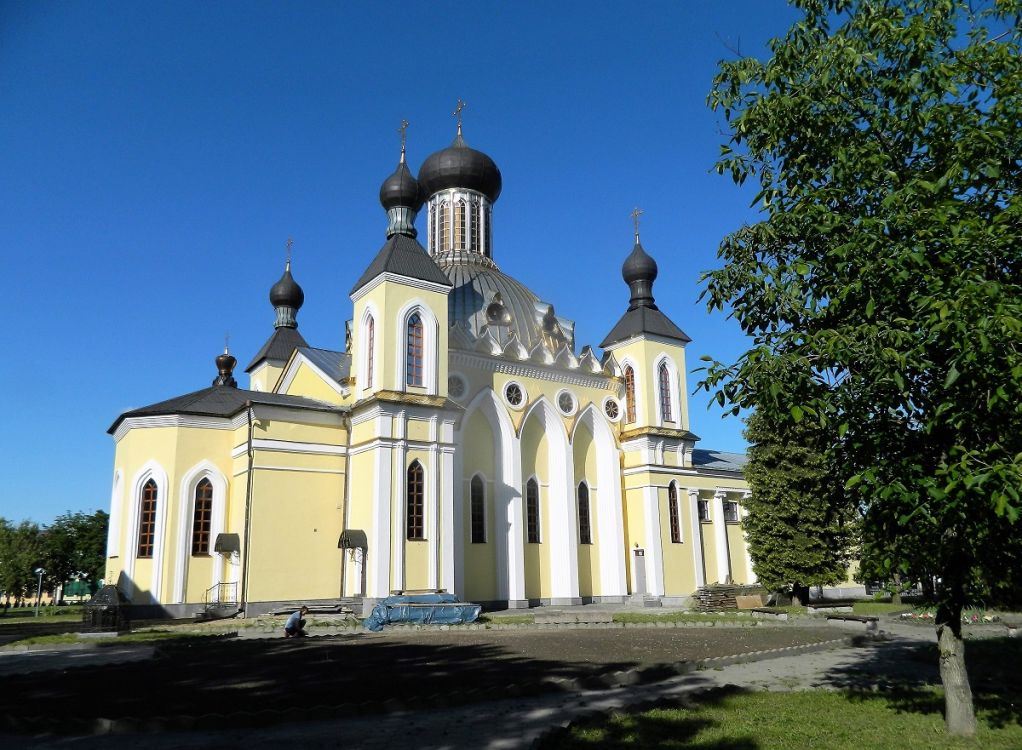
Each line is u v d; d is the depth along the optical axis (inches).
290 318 2276.1
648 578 1806.1
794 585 1535.4
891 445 423.2
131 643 976.3
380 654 807.1
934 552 412.8
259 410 1375.5
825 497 505.4
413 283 1465.3
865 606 1573.6
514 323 1878.7
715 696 553.6
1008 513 324.2
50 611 2497.5
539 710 513.0
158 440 1434.5
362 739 433.1
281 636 1019.9
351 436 1441.9
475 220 2119.8
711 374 448.1
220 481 1448.1
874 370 388.2
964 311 346.6
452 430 1440.7
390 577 1296.8
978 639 973.8
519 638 981.2
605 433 1894.7
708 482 2007.9
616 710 493.4
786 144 487.8
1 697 566.3
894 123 438.0
